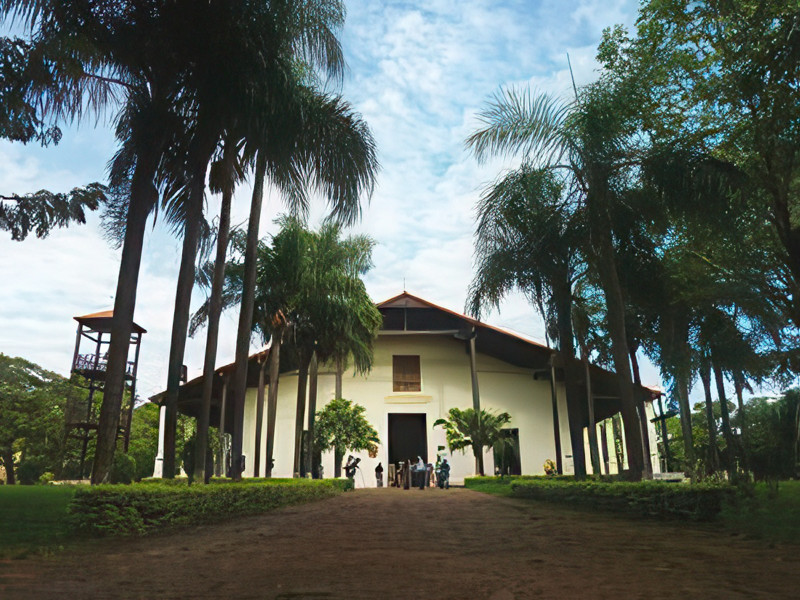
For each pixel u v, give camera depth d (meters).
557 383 32.94
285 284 18.42
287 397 31.55
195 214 9.88
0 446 31.44
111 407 7.64
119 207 11.27
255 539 5.32
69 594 2.78
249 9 8.70
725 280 13.51
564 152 10.55
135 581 3.14
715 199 9.62
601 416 30.42
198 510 6.93
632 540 4.94
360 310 22.06
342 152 10.20
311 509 10.33
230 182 11.30
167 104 9.10
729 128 11.80
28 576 3.31
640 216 10.73
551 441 32.00
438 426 32.03
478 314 11.79
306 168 10.03
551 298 11.95
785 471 13.70
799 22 8.77
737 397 14.65
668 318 13.52
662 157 9.99
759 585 2.90
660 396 26.25
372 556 4.11
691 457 12.96
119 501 5.50
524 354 32.12
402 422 41.12
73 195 11.01
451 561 3.83
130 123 9.48
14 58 8.51
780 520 5.56
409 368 33.03
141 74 9.27
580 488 9.74
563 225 11.05
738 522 5.78
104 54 8.71
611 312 10.38
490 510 9.56
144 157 8.80
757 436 14.42
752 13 9.78
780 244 13.19
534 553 4.19
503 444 26.12
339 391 27.78
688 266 13.45
